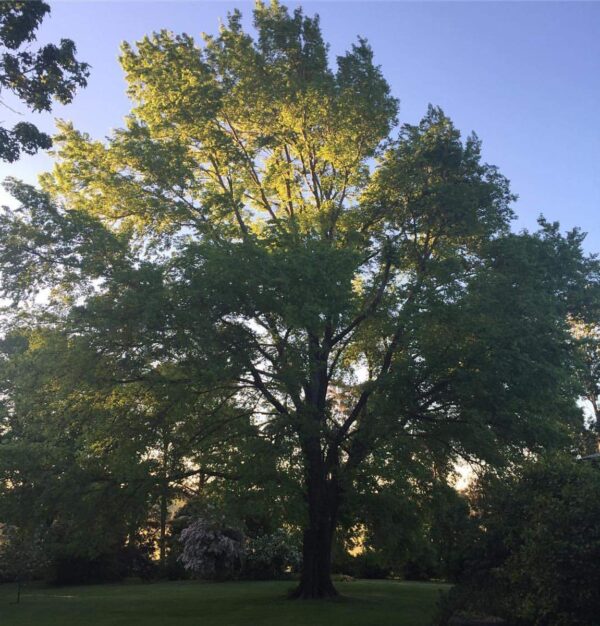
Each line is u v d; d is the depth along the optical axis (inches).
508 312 538.0
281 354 559.8
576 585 292.5
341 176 724.0
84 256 525.7
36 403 556.1
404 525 646.5
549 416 577.6
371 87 701.9
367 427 551.8
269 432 565.6
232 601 697.0
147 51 733.3
